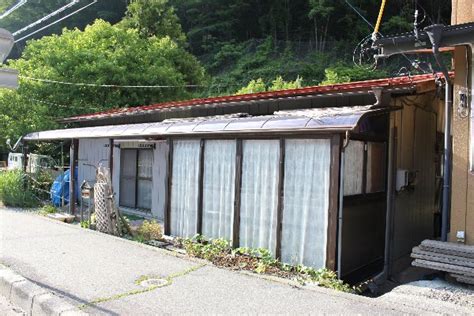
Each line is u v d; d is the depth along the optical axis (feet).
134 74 60.08
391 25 95.14
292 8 130.31
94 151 45.73
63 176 42.55
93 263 19.62
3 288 16.78
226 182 24.23
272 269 19.93
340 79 85.56
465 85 18.22
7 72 15.90
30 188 43.06
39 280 17.03
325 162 19.83
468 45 18.07
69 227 28.40
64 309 13.75
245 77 113.60
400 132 23.76
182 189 26.91
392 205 23.02
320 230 19.81
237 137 23.58
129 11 90.74
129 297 15.23
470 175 17.97
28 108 52.65
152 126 29.66
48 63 56.65
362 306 14.61
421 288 16.92
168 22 88.99
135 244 23.65
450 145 19.67
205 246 22.90
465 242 17.97
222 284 16.88
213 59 130.93
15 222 29.86
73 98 55.36
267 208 22.04
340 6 115.24
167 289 16.16
